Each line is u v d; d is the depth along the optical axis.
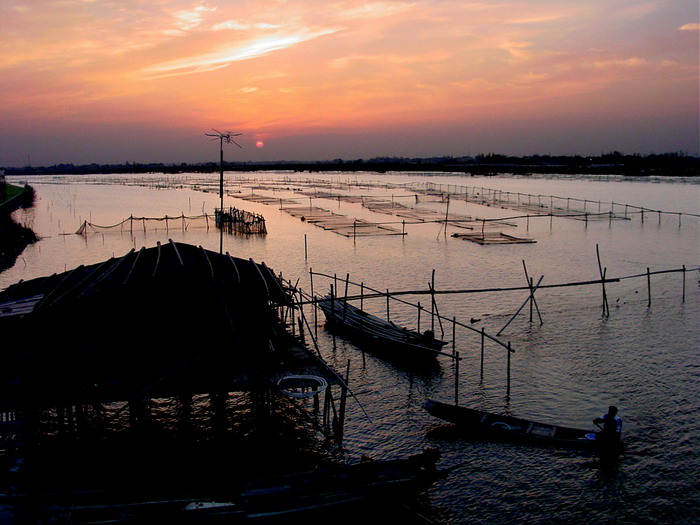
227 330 22.84
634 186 172.12
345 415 26.14
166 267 25.16
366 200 136.75
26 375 21.17
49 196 163.38
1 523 15.41
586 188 168.12
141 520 15.78
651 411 26.28
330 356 33.19
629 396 27.83
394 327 34.53
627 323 38.53
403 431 24.73
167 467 21.56
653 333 36.50
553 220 93.06
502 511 19.72
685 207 107.50
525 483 21.16
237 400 27.66
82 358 21.69
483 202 122.44
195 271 25.27
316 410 24.61
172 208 124.56
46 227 92.00
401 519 18.34
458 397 27.91
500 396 27.97
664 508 19.73
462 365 31.72
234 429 24.75
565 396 27.91
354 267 57.25
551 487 20.94
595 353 33.22
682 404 26.86
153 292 23.58
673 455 22.73
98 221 100.38
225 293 24.73
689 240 71.06
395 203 122.94
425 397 27.92
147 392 20.05
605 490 20.70
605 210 105.00
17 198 124.12
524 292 46.50
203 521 15.98
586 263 58.38
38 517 15.78
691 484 20.92
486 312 41.16
